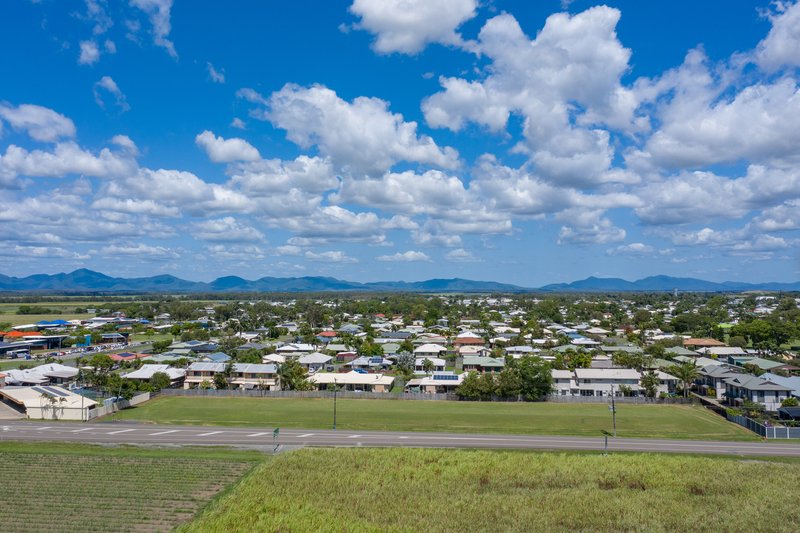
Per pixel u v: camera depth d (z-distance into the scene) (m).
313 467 56.22
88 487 51.03
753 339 151.12
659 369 104.75
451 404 89.88
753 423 72.94
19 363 134.12
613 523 45.62
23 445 63.25
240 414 82.31
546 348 148.00
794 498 49.69
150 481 52.62
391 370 126.88
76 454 59.97
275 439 64.75
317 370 122.12
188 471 55.31
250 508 46.84
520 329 193.25
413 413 82.81
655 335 175.38
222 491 50.72
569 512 47.44
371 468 56.28
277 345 160.25
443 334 185.12
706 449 63.84
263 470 55.00
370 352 140.00
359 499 49.66
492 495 50.69
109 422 76.81
